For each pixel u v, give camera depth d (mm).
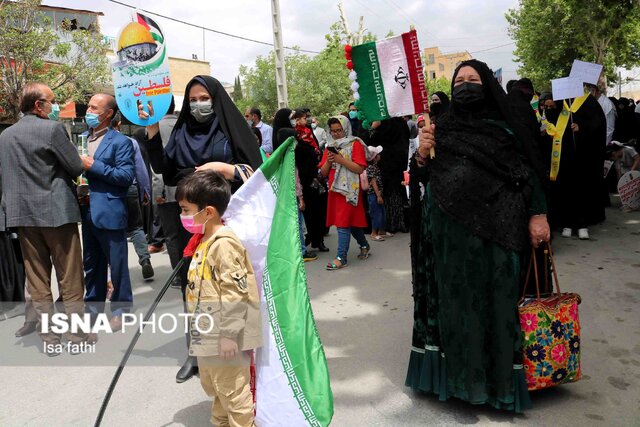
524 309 2768
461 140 2840
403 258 6293
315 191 6703
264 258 2535
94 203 4180
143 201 6211
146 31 3332
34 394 3385
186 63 25000
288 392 2438
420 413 2891
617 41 22656
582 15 20172
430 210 2881
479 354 2744
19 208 3912
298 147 6375
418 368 3049
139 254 6023
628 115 9680
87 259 4426
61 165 3975
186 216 2479
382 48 3016
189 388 3355
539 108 6906
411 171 3078
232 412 2457
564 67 28062
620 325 3867
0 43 12102
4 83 12594
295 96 40594
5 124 12945
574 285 4785
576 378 2881
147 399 3234
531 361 2768
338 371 3455
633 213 7789
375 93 3082
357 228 6270
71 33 14352
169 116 4602
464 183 2746
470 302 2736
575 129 6270
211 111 3266
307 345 2486
